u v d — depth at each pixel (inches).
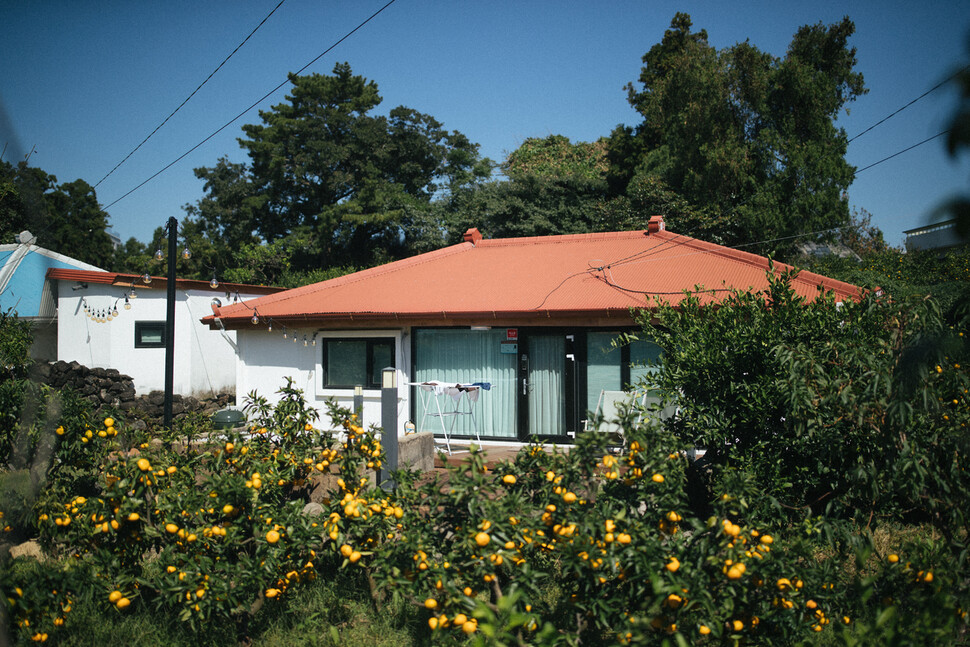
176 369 623.8
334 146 1301.7
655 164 1064.2
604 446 153.1
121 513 163.2
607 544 139.3
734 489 155.1
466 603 132.6
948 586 137.9
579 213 1140.5
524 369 443.5
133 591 165.3
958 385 186.7
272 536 157.6
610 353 425.1
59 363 538.9
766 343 213.6
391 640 162.7
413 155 1406.3
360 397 281.7
